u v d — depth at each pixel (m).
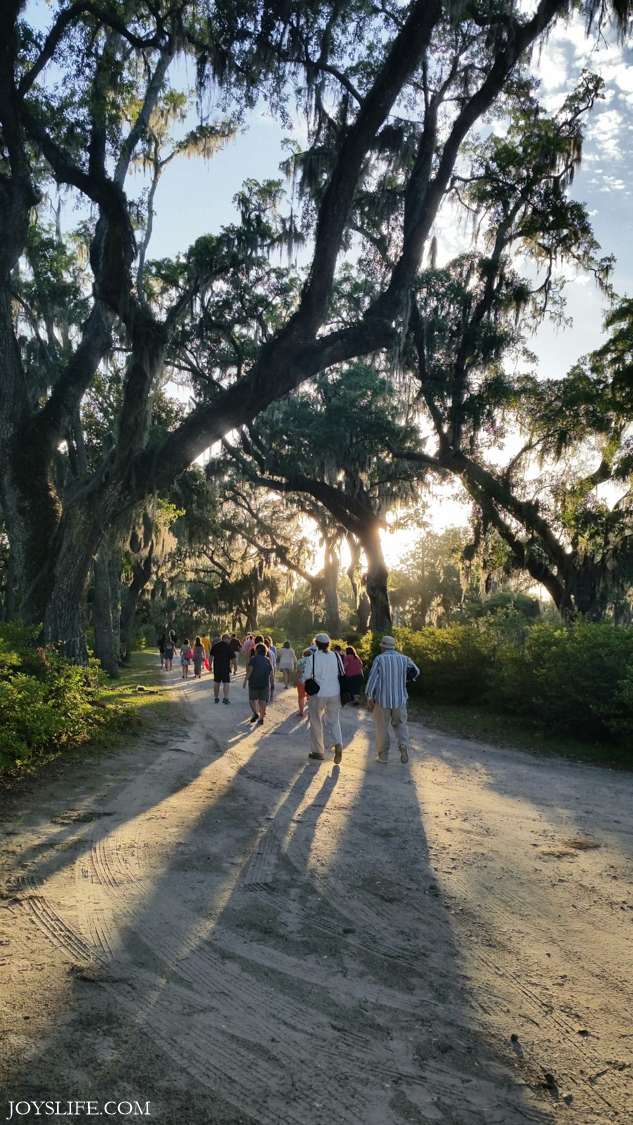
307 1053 3.09
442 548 51.03
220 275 22.78
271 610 55.81
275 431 26.62
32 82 15.91
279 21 15.42
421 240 17.95
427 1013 3.47
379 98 14.55
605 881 5.39
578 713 11.91
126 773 8.59
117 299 15.62
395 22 16.78
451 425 23.34
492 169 22.64
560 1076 3.02
